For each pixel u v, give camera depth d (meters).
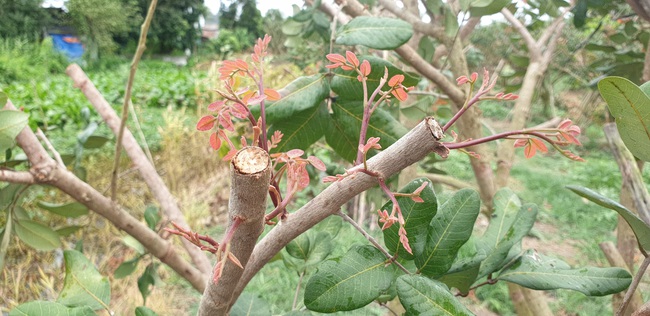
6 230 0.56
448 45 0.71
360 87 0.44
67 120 4.54
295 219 0.26
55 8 13.55
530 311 0.82
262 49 0.27
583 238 2.93
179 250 2.34
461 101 0.73
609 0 0.74
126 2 13.62
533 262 0.40
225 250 0.20
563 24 0.97
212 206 3.21
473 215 0.35
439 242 0.34
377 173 0.24
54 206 0.65
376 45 0.45
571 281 0.36
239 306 0.41
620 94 0.25
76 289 0.41
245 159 0.20
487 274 0.40
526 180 3.87
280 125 0.46
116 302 2.00
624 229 0.64
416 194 0.25
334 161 1.13
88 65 12.07
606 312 2.10
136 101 5.68
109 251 2.43
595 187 3.87
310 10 0.62
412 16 0.72
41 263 2.26
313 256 0.49
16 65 8.89
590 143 5.00
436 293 0.28
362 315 1.84
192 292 2.20
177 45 15.51
